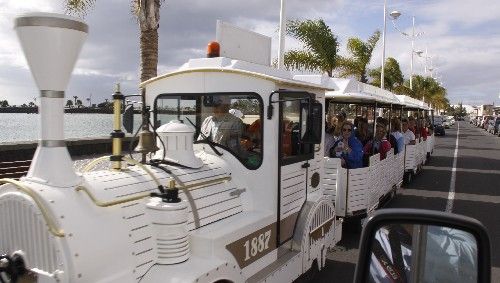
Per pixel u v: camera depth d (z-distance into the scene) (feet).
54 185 8.82
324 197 16.34
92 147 38.81
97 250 8.71
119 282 9.04
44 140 9.00
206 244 10.41
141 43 31.50
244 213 12.82
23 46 8.70
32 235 8.70
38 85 8.93
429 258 6.80
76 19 8.87
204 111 13.97
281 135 13.43
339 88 26.63
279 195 13.38
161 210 9.62
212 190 12.13
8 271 8.89
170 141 12.03
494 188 39.47
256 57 16.12
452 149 82.28
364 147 27.58
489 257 6.31
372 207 24.84
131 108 12.32
